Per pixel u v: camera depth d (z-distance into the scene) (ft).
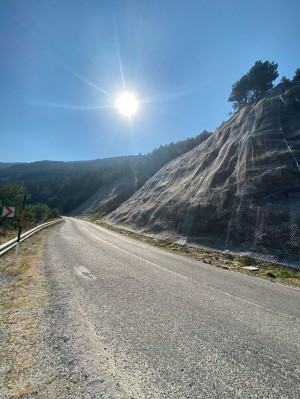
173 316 17.02
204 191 73.31
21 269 27.76
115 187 259.19
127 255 42.86
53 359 11.31
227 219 57.21
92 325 14.98
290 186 51.49
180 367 11.17
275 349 13.29
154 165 264.93
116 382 9.96
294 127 67.41
